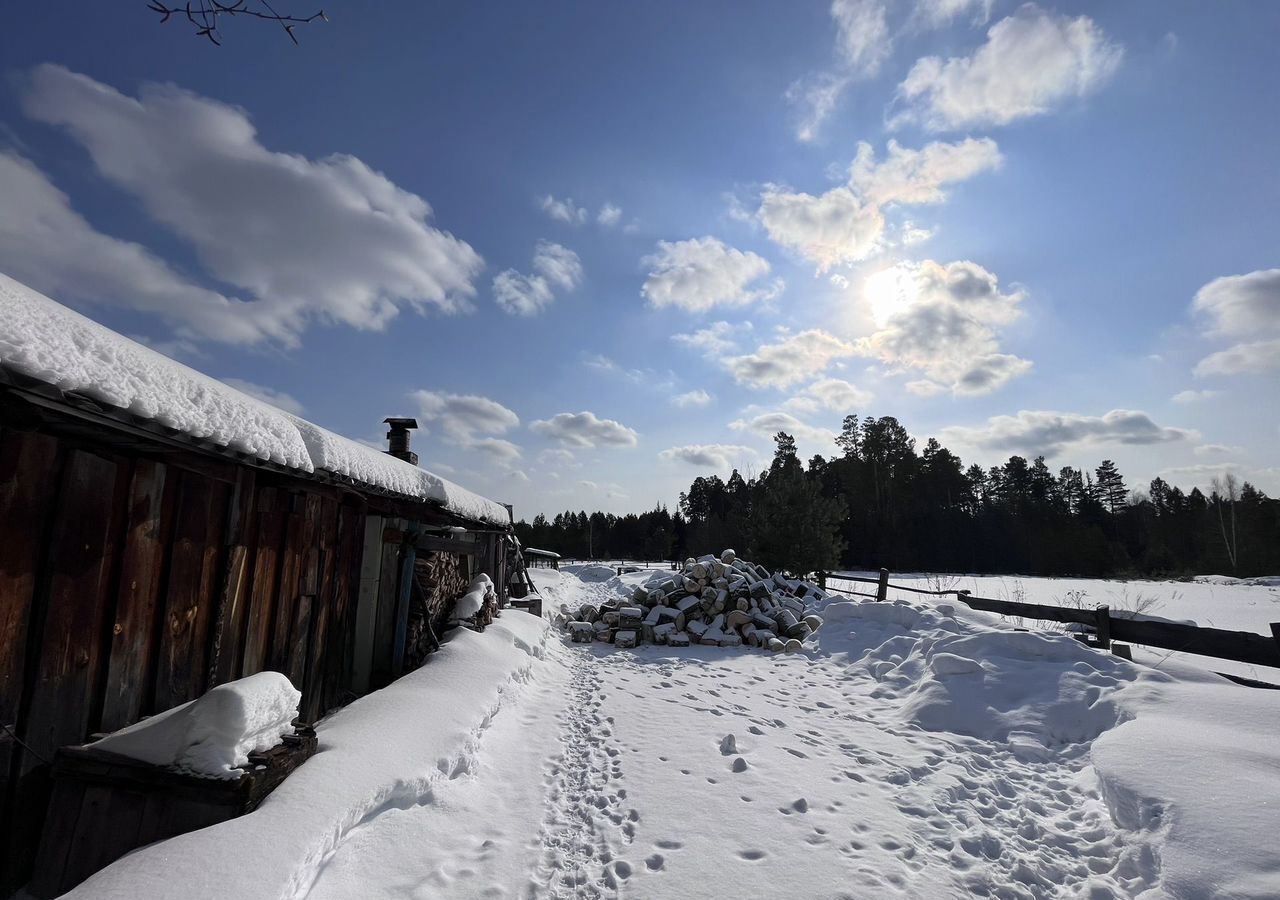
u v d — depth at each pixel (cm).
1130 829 344
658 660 892
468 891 292
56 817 248
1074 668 594
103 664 270
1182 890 278
